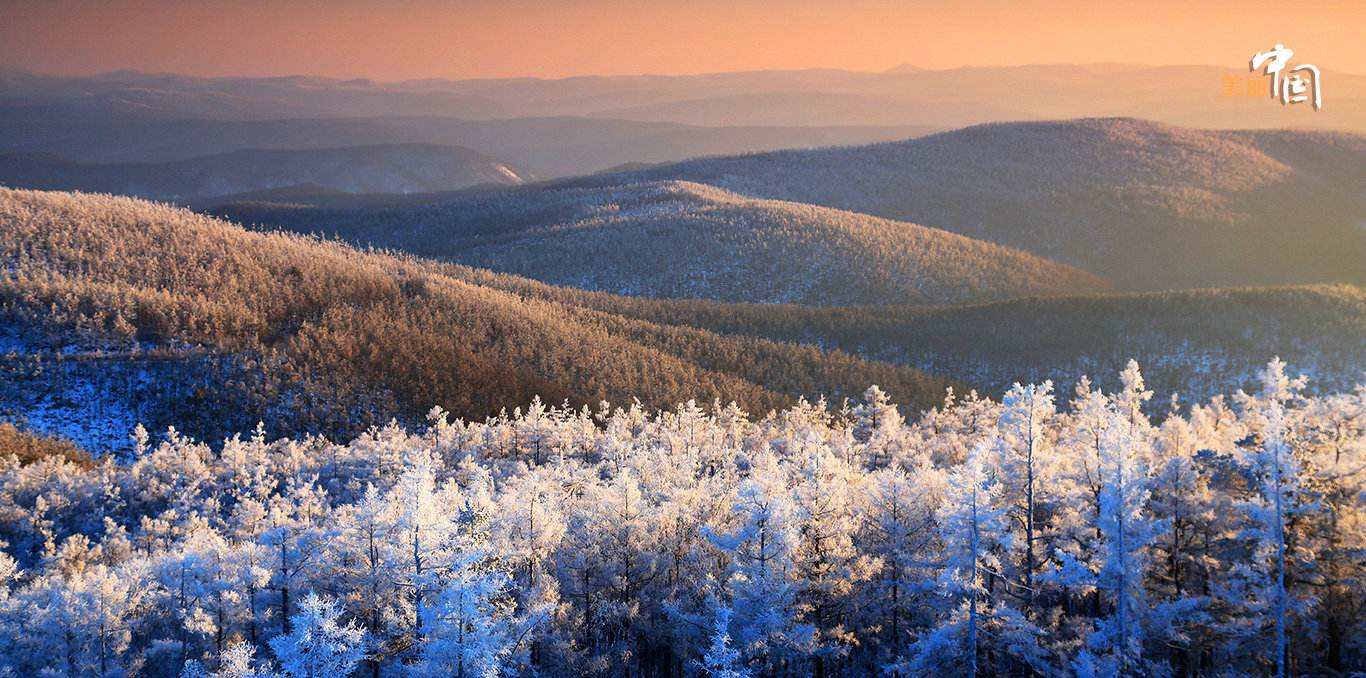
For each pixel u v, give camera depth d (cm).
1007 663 4588
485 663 3788
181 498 9188
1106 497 3969
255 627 5812
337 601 4506
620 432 10219
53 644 5784
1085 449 4444
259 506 7781
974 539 4053
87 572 6712
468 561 3872
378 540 4934
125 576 6050
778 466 7600
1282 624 3816
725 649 3503
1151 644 4312
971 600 4094
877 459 8950
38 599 6188
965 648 4188
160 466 10444
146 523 8262
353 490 10050
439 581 4053
